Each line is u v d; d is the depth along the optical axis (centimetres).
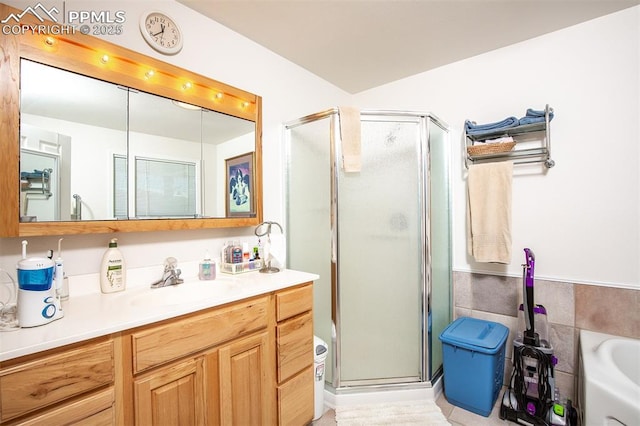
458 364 179
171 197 149
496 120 208
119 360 94
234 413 125
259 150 188
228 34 180
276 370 144
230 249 170
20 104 105
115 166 130
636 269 165
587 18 173
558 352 185
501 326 197
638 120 164
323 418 169
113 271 130
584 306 178
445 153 223
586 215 178
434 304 200
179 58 156
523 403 162
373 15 169
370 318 188
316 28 182
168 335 104
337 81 259
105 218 126
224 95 171
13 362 75
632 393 123
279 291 146
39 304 90
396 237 190
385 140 190
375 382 185
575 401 178
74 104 118
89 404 87
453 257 228
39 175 109
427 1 157
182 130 154
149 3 145
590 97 176
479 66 215
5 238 108
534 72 193
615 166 170
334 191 184
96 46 122
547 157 184
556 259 187
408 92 250
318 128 196
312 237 200
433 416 168
